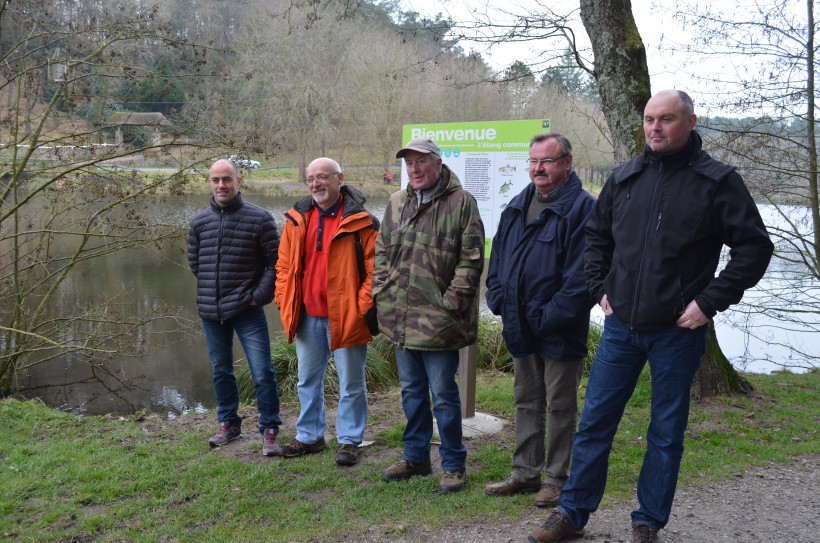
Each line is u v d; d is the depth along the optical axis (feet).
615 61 17.26
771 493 12.26
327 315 13.79
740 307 27.45
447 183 12.07
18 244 27.71
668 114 8.75
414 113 80.53
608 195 9.74
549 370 11.22
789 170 22.91
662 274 8.91
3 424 16.65
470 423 16.30
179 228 26.43
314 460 14.10
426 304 11.94
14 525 11.48
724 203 8.63
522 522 10.84
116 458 14.35
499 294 11.50
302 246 13.67
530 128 15.17
